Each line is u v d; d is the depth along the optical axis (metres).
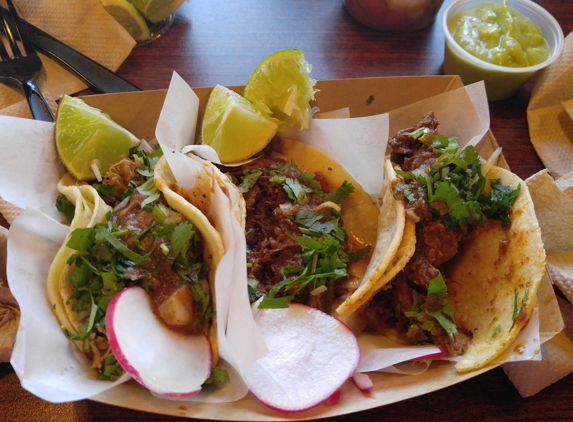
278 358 0.19
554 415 0.19
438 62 0.31
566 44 0.28
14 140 0.21
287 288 0.21
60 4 0.28
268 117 0.25
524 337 0.18
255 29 0.32
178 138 0.23
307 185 0.25
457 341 0.20
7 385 0.19
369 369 0.19
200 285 0.19
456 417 0.19
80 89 0.27
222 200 0.19
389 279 0.20
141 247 0.19
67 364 0.17
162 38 0.31
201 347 0.18
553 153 0.27
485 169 0.23
